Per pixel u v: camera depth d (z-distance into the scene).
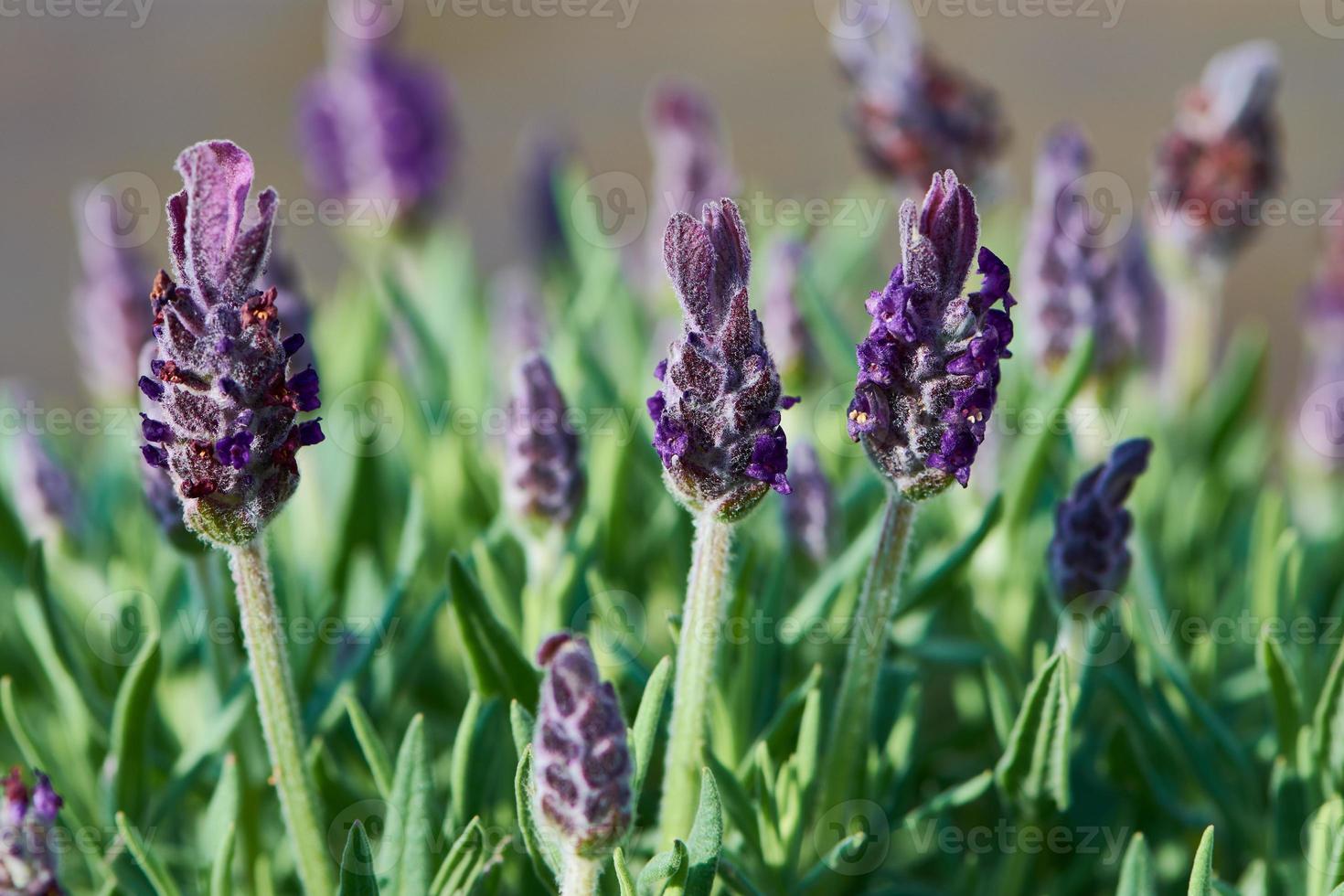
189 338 0.67
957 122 0.80
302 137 0.96
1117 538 0.72
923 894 0.73
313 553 0.80
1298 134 2.00
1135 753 0.74
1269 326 1.71
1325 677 0.76
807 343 0.79
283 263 0.77
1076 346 0.77
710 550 0.68
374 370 0.83
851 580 0.75
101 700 0.75
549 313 0.97
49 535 0.78
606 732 0.67
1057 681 0.70
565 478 0.73
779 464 0.67
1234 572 0.81
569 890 0.67
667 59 2.53
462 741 0.71
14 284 1.96
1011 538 0.77
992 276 0.67
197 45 2.58
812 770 0.71
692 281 0.67
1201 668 0.76
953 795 0.72
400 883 0.70
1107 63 2.30
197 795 0.75
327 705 0.73
